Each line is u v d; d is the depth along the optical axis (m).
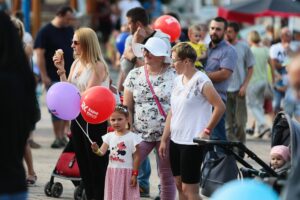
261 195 10.05
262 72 30.11
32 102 11.16
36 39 26.53
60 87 17.05
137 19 19.47
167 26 21.84
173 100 15.96
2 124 10.73
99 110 16.70
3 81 10.74
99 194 18.12
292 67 9.38
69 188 20.77
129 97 17.80
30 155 20.86
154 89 17.44
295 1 37.78
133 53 20.09
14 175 10.76
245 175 14.41
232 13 37.66
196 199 15.91
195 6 64.25
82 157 18.30
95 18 63.31
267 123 32.53
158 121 17.44
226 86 22.20
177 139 15.87
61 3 64.06
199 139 14.36
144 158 17.56
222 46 22.17
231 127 26.38
